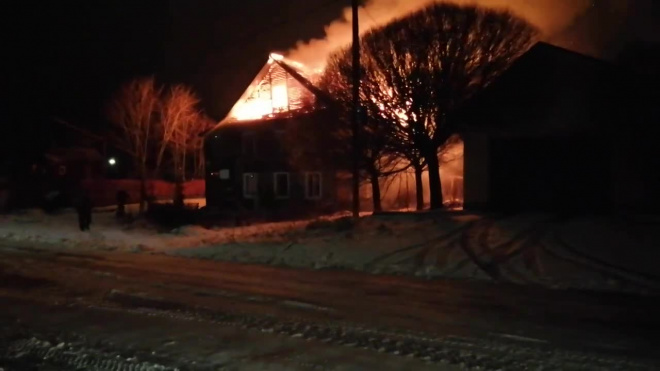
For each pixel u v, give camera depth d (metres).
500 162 23.86
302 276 13.80
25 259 16.86
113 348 7.60
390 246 17.55
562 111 22.59
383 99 24.83
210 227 27.44
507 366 6.81
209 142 42.94
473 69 24.52
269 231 22.78
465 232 18.66
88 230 26.20
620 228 17.81
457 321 9.05
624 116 21.80
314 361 7.01
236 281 12.95
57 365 7.00
